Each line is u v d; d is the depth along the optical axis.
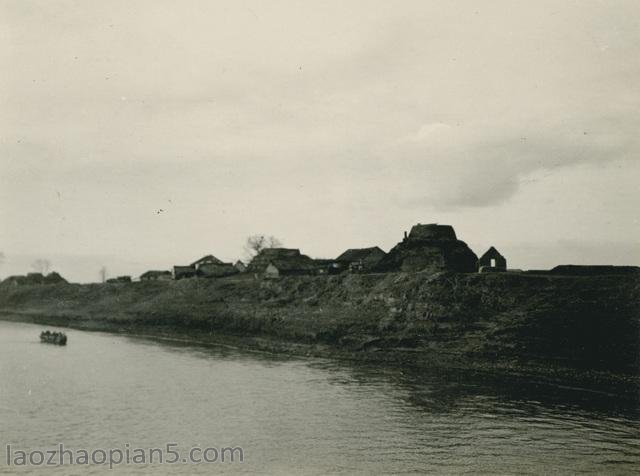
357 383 46.44
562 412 36.44
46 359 61.06
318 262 103.75
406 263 80.00
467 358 53.75
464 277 66.44
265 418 35.06
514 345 52.69
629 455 27.97
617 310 51.34
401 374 50.62
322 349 64.19
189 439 30.56
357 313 70.06
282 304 81.75
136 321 97.06
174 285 111.69
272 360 59.97
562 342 50.66
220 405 38.50
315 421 34.38
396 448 29.02
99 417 35.25
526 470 25.80
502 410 36.94
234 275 117.50
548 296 57.84
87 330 99.31
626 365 44.97
